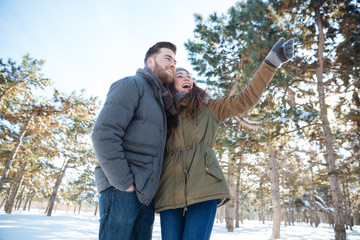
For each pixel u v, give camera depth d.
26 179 23.28
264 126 7.41
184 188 1.35
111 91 1.37
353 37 7.32
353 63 7.74
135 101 1.35
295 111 6.71
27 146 16.17
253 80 1.51
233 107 1.57
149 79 1.50
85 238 5.60
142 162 1.27
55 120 14.12
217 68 8.87
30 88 12.43
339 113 9.16
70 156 18.19
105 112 1.24
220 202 1.43
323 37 7.58
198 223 1.28
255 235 11.84
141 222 1.43
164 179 1.47
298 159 12.22
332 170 6.98
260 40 6.81
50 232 6.08
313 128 7.90
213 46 8.88
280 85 7.11
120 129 1.24
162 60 1.67
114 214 1.22
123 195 1.24
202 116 1.57
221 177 1.37
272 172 11.49
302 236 13.10
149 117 1.38
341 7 7.45
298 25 8.17
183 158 1.44
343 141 9.99
